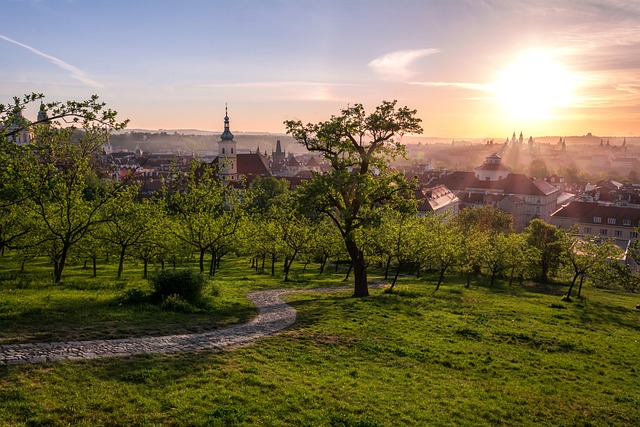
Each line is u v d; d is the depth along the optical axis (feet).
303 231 175.01
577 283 236.63
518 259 195.21
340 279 189.06
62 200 126.00
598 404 63.05
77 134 125.90
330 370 65.41
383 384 62.08
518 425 54.75
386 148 130.62
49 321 73.15
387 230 152.05
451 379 67.72
